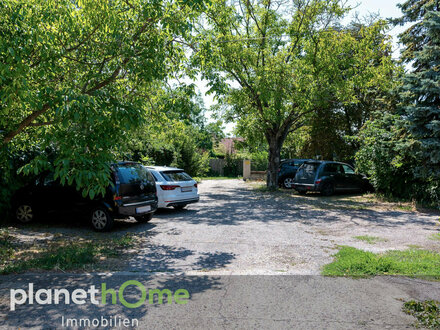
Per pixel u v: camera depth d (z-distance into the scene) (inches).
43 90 189.6
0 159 260.2
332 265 206.1
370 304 153.2
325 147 841.5
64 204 317.4
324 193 604.4
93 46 249.4
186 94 295.4
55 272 198.2
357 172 621.6
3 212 330.3
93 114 189.2
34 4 222.1
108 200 300.8
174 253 239.5
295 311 145.9
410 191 514.6
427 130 450.3
